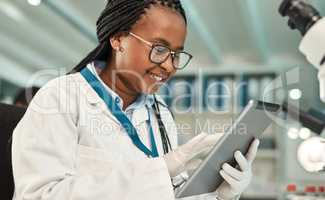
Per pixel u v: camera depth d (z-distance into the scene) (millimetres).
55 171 722
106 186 703
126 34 836
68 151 771
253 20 3205
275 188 2723
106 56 929
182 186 737
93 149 808
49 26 3449
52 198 683
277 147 2840
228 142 723
